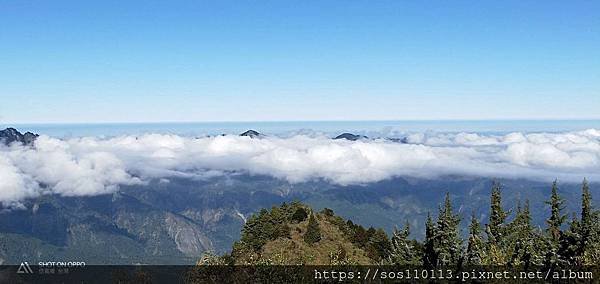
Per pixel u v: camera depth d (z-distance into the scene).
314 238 128.25
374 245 132.88
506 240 103.81
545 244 101.88
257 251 124.31
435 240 93.94
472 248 95.44
